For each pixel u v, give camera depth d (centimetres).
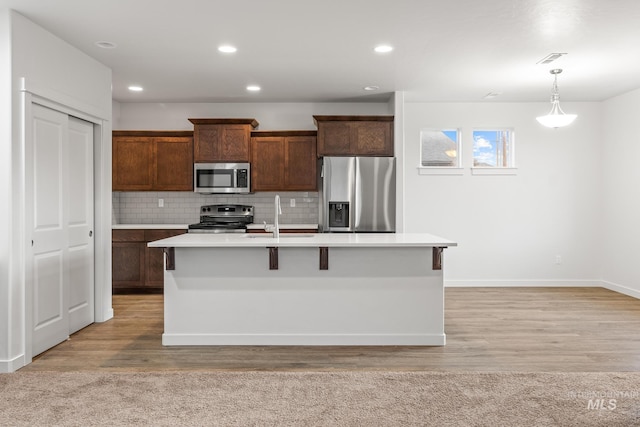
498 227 657
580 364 336
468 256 657
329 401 270
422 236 418
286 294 385
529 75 512
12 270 326
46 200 370
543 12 339
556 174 655
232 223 633
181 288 385
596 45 412
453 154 665
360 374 314
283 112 655
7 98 325
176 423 243
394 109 589
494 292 610
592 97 626
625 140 600
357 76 515
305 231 595
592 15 346
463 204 657
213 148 619
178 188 629
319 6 330
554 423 242
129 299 568
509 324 447
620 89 579
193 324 385
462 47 418
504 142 664
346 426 240
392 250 384
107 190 468
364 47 418
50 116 375
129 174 628
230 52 430
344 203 576
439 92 591
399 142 586
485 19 354
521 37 392
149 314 491
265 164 626
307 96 611
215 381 302
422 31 378
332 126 595
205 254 384
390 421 245
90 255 449
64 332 396
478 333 417
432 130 664
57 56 384
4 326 324
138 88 566
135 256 597
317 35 387
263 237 414
